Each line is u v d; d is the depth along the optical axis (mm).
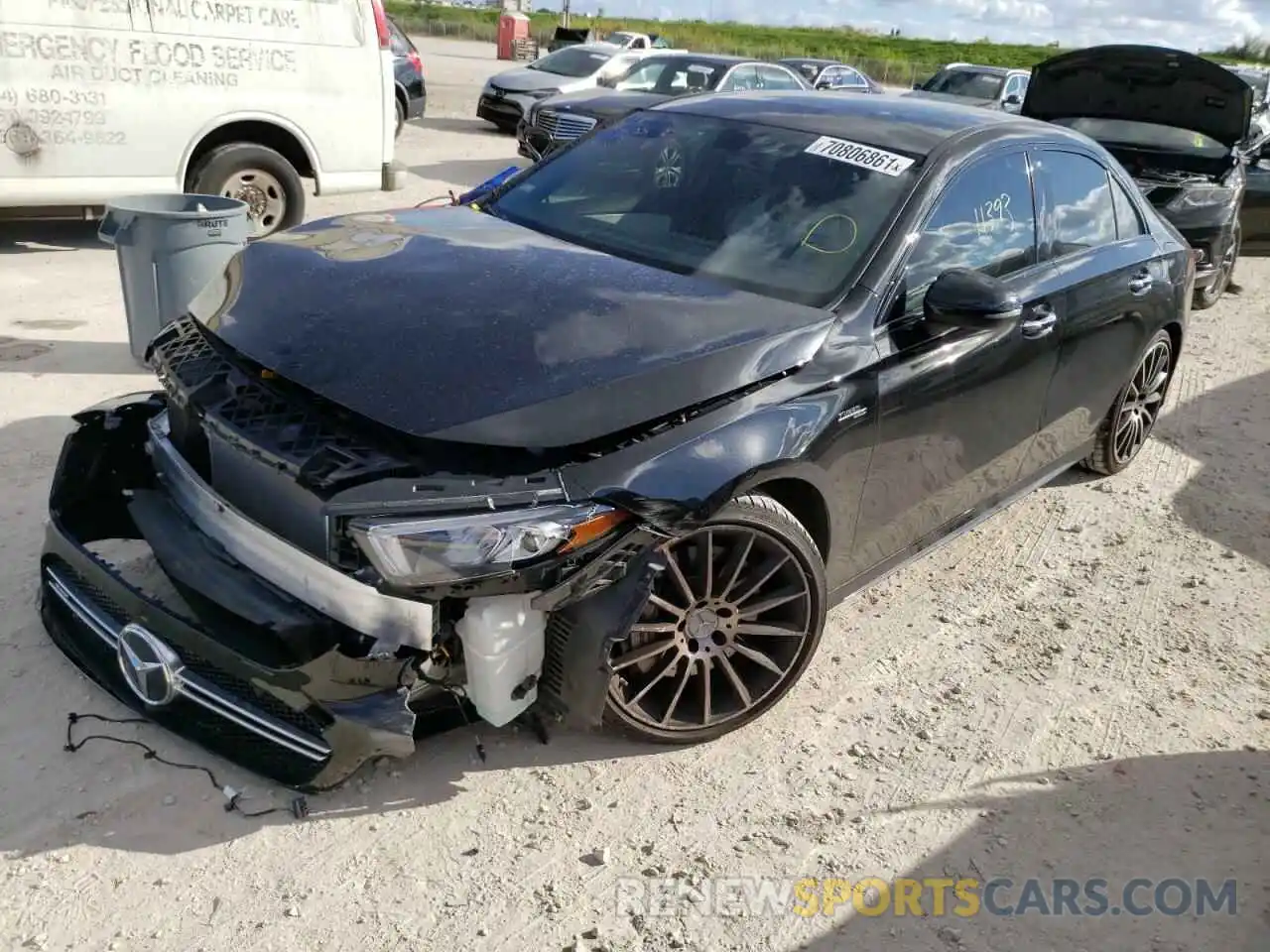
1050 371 4109
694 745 3137
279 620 2551
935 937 2555
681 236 3566
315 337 2738
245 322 2887
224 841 2619
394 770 2900
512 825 2764
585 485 2523
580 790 2906
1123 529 4840
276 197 8133
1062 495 5160
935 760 3178
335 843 2648
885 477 3365
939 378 3430
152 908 2416
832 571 3334
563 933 2461
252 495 2703
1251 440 6078
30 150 7070
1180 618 4109
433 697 2717
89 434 3279
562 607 2600
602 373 2658
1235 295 9891
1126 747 3309
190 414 2865
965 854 2824
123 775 2785
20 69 6898
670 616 2914
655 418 2658
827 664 3611
